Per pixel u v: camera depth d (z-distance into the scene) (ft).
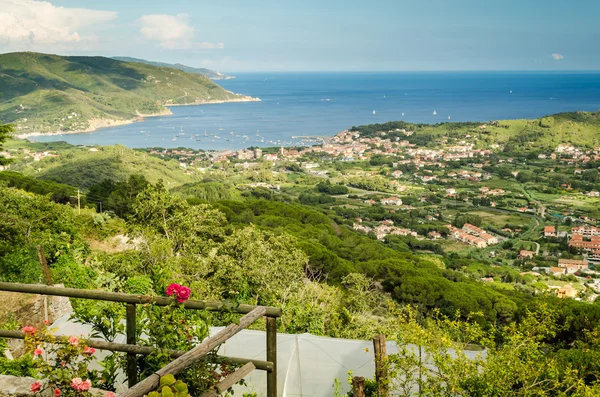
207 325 11.04
